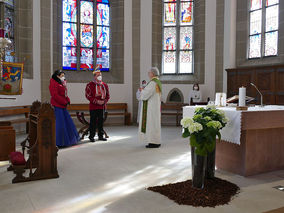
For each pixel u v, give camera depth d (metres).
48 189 3.42
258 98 9.36
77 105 9.77
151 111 6.04
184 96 10.88
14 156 3.94
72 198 3.12
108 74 10.80
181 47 11.16
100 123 6.98
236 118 3.72
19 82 7.33
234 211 2.77
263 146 4.07
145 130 6.05
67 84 9.83
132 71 10.70
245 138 3.89
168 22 11.16
